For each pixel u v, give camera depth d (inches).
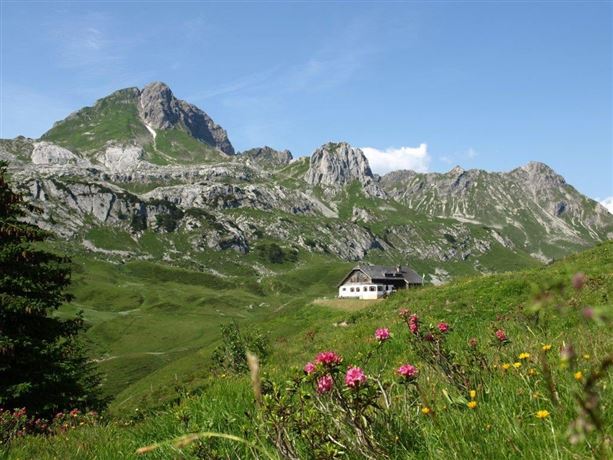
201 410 302.5
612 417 112.2
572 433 59.6
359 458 138.6
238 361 1077.1
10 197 965.8
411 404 173.6
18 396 833.5
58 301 1006.4
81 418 529.7
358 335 927.0
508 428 136.8
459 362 207.3
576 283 48.8
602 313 45.8
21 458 351.3
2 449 385.1
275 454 149.5
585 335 243.6
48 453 351.3
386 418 152.4
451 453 132.9
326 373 138.5
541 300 50.4
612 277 756.0
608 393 129.0
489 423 145.3
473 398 171.0
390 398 166.6
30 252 948.6
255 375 85.2
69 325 1035.9
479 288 1125.7
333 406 143.0
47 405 880.3
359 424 138.8
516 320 398.0
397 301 1440.7
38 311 920.3
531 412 146.3
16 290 950.4
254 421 185.5
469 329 526.0
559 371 167.3
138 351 5260.8
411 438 148.6
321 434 140.9
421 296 1371.8
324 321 1551.4
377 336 187.9
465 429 143.6
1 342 851.4
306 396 144.5
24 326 940.0
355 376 135.2
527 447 123.0
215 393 339.3
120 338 5797.2
